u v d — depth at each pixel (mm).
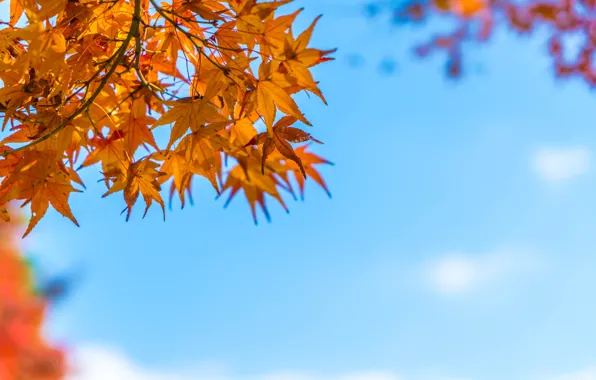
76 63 1156
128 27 1179
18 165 1176
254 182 1278
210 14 1147
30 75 1149
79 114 1169
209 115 1160
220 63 1185
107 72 1172
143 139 1200
